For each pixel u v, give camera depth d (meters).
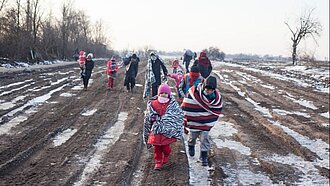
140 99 16.75
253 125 12.62
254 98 19.08
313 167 8.80
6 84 20.56
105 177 7.25
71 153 8.60
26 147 8.88
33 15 48.12
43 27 55.22
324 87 24.91
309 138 11.42
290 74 35.41
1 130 10.34
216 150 9.55
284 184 7.59
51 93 17.72
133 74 19.52
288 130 12.23
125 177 7.29
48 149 8.84
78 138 9.88
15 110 13.13
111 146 9.29
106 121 12.01
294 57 56.44
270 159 9.14
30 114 12.59
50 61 52.19
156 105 7.88
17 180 6.92
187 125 8.33
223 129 11.80
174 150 9.20
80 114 12.95
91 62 19.66
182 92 10.65
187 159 8.59
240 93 20.92
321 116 15.12
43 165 7.76
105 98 16.75
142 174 7.55
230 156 9.14
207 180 7.44
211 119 8.16
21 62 42.00
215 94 8.18
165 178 7.38
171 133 7.73
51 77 26.12
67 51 64.81
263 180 7.72
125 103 15.52
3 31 42.66
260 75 33.50
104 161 8.16
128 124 11.69
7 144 9.05
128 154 8.69
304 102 18.45
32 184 6.76
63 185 6.78
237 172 8.07
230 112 14.76
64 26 62.22
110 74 19.86
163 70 15.65
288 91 22.42
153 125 7.78
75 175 7.29
